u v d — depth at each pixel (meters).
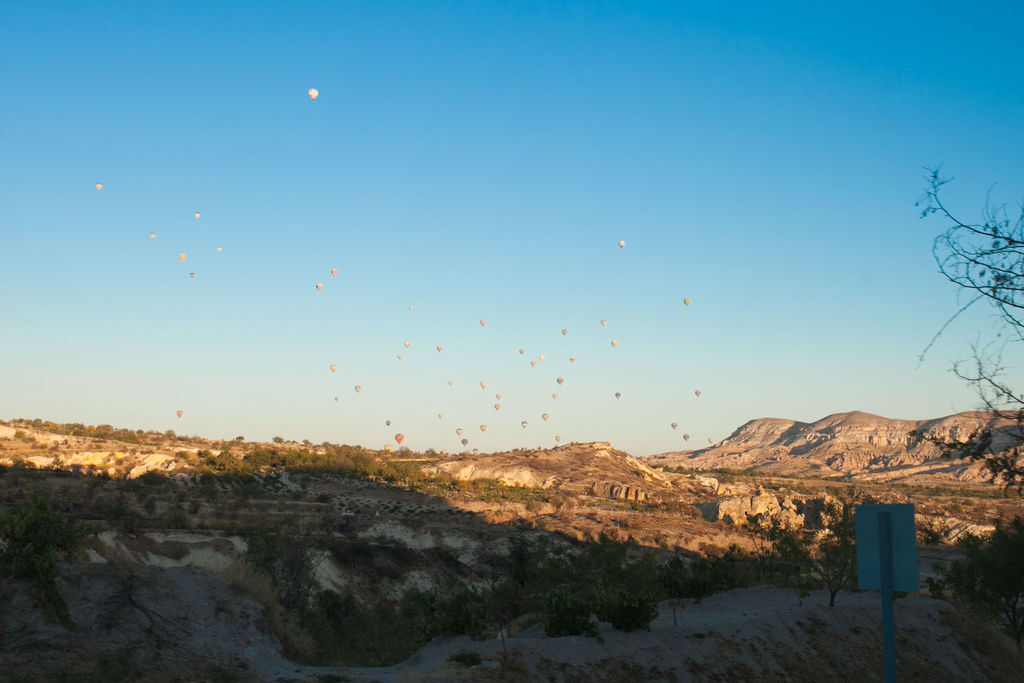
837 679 23.61
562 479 145.75
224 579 19.70
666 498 137.12
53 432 144.88
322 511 84.25
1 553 16.11
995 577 29.23
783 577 43.44
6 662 13.87
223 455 123.94
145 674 14.73
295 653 18.72
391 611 43.78
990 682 25.92
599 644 22.48
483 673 19.06
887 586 7.68
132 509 68.31
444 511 95.00
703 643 23.75
